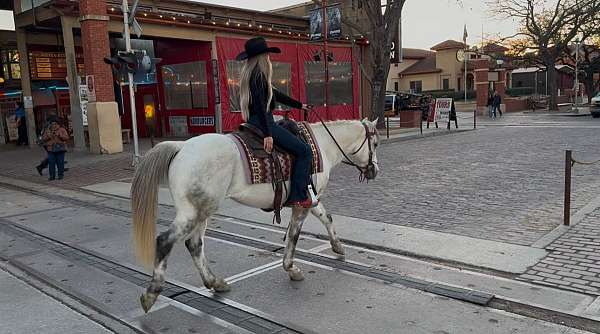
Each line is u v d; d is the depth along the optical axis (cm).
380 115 2519
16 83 2533
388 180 1166
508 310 465
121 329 458
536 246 632
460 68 6406
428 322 446
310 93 2656
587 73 4597
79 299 531
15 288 571
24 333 454
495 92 3972
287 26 2936
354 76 2898
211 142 477
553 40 4122
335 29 2288
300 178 513
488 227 733
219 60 2212
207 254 664
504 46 5166
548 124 2628
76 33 2334
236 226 802
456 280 539
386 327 440
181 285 557
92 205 1023
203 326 458
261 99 483
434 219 794
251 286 548
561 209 818
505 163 1328
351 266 598
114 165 1559
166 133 2491
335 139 591
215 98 2219
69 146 2130
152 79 1977
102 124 1805
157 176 466
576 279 525
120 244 730
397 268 585
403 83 6950
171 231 457
